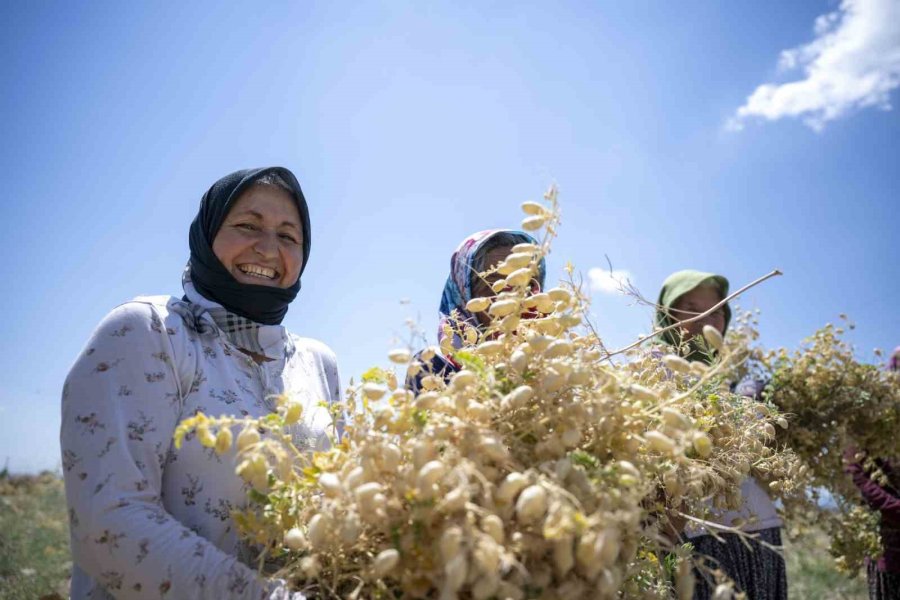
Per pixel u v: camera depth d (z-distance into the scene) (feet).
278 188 7.07
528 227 4.86
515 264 4.93
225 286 6.59
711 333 4.44
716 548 8.31
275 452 4.22
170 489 5.32
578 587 3.60
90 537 4.67
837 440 10.50
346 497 3.87
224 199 6.79
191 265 7.06
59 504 34.24
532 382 4.48
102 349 5.23
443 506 3.58
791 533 10.72
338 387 7.45
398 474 3.94
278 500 4.36
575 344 5.03
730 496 5.91
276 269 6.97
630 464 4.01
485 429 4.11
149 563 4.52
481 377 4.48
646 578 4.88
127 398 5.11
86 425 4.98
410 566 3.70
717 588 4.03
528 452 4.20
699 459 5.68
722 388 6.51
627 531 3.91
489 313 4.98
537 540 3.59
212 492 5.31
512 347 4.87
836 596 18.28
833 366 10.68
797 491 8.96
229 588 4.50
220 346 6.02
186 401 5.53
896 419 10.55
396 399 4.41
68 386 5.16
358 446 4.35
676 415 4.25
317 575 4.05
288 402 4.51
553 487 3.52
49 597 14.84
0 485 38.83
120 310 5.46
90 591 5.37
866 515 11.41
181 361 5.55
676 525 5.57
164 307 5.76
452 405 4.28
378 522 3.78
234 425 5.55
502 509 3.67
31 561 20.08
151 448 5.08
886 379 10.93
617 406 4.37
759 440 6.50
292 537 3.97
